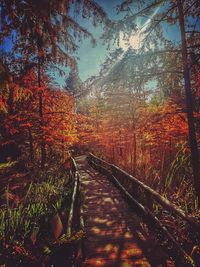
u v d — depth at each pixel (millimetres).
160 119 9023
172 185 10016
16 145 16172
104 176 16406
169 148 12125
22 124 14266
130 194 10078
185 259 4844
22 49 12797
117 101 13125
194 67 8375
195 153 7992
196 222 4641
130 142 17031
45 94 16719
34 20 7199
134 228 7164
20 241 6820
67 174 16375
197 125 9789
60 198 10391
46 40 8352
